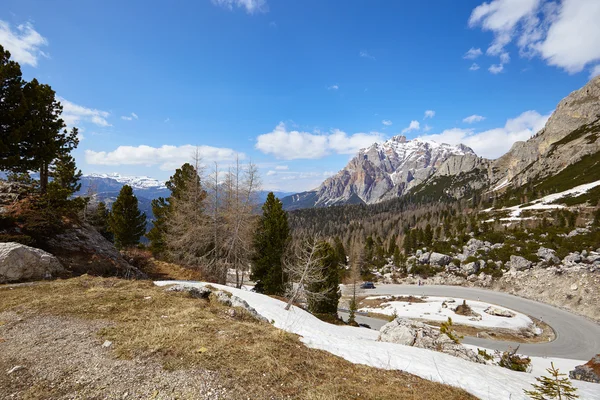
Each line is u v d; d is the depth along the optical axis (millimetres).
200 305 13117
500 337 38500
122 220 36906
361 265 82000
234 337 9219
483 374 9664
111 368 6770
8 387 5836
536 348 34938
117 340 8281
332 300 33594
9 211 19719
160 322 9969
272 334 10023
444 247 83250
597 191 103562
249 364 7465
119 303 11930
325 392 6598
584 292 48688
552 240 68875
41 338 8312
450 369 9633
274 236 33969
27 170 19250
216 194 30312
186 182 32938
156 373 6641
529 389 8688
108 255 23344
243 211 29531
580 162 147625
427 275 74812
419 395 7145
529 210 107750
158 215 38438
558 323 42250
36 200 21750
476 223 93688
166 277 28188
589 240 63156
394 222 169375
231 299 15945
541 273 59094
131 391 5891
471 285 66312
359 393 6820
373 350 10945
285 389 6578
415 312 49531
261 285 35094
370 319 48438
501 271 65500
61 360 7059
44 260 16219
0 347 7648
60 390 5809
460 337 14914
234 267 32312
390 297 60344
